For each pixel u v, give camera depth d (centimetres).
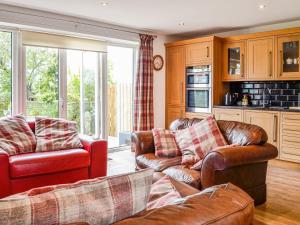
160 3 397
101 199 103
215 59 540
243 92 569
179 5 407
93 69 539
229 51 546
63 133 371
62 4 403
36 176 314
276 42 479
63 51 495
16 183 303
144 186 114
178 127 362
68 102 510
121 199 106
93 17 474
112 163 482
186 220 87
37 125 373
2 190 295
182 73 588
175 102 604
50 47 471
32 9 427
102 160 360
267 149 284
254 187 291
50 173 323
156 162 304
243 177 277
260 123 479
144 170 117
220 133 312
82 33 483
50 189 110
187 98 583
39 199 93
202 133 317
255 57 507
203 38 545
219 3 397
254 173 289
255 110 483
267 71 492
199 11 437
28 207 89
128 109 613
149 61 571
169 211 92
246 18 480
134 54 597
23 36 443
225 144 301
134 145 345
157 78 605
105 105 557
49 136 363
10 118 363
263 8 421
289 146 448
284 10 432
